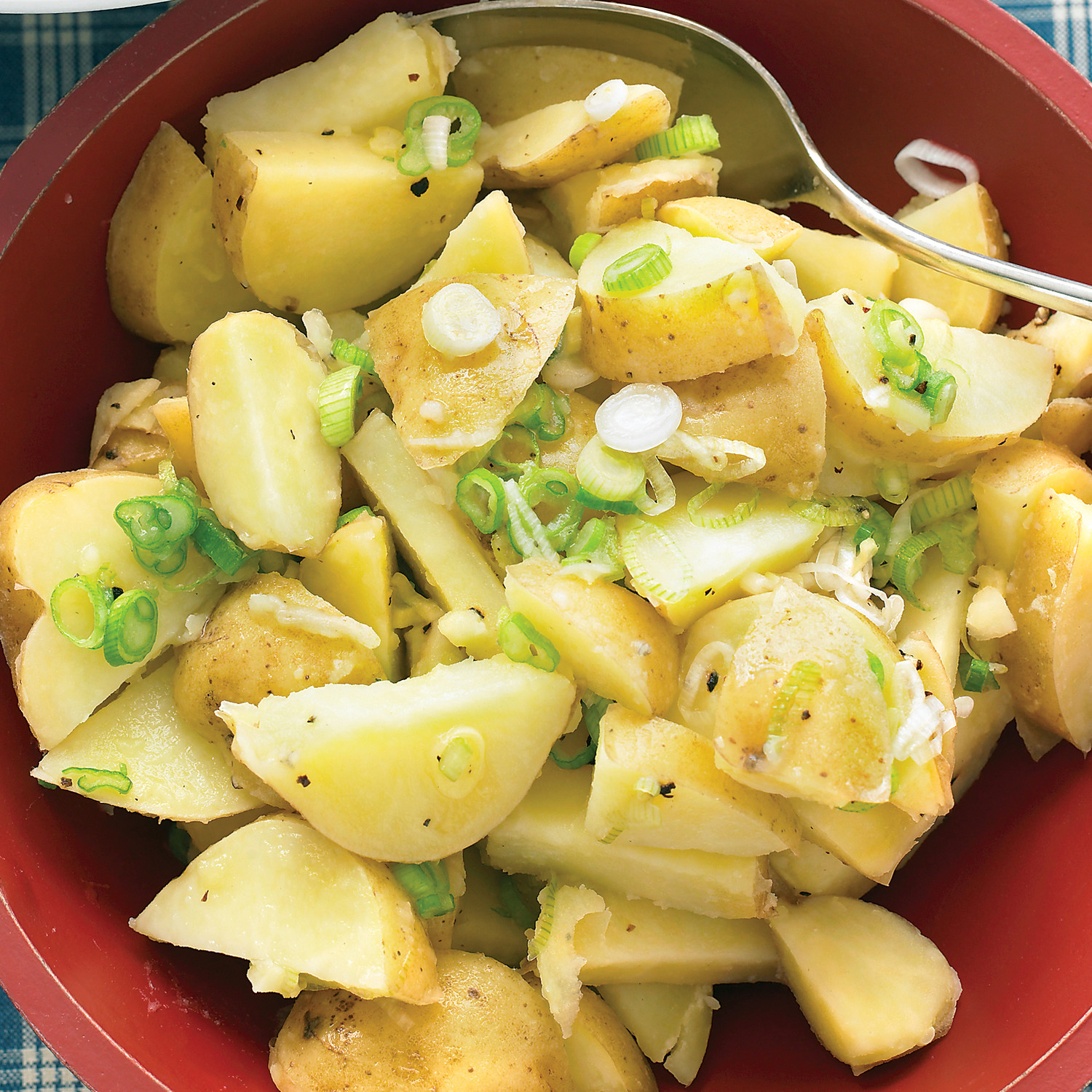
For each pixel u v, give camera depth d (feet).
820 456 0.87
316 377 0.90
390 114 0.93
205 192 0.93
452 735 0.82
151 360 1.01
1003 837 0.94
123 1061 0.81
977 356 0.92
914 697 0.82
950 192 1.01
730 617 0.86
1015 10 1.12
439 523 0.89
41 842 0.87
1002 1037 0.87
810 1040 0.94
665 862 0.87
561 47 0.98
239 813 0.89
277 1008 0.93
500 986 0.86
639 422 0.87
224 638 0.85
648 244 0.89
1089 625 0.88
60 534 0.84
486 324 0.86
